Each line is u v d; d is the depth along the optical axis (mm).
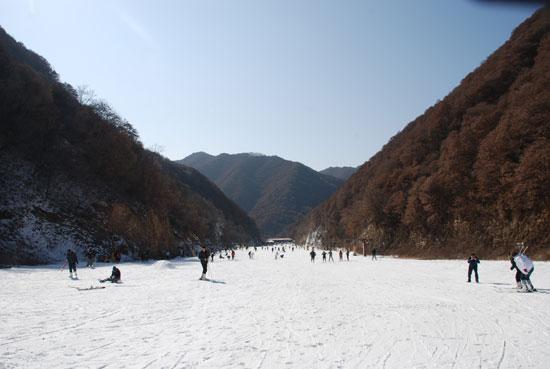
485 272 30359
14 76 50969
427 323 12008
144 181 70938
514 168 45719
